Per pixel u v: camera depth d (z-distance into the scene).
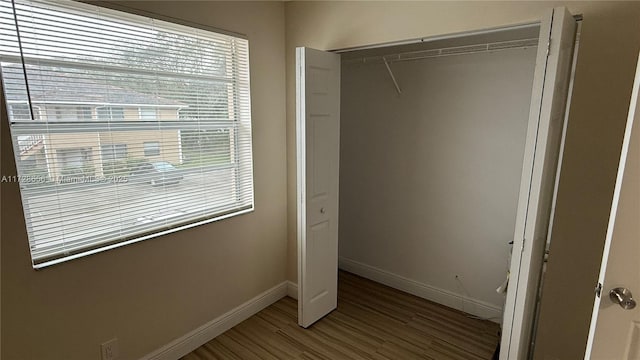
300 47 2.38
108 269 1.84
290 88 2.71
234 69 2.36
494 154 2.54
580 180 1.68
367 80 3.07
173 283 2.16
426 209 2.94
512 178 2.49
